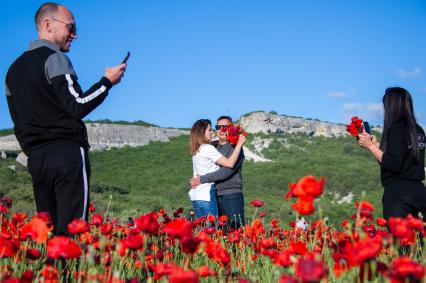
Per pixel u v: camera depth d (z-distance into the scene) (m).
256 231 3.64
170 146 107.44
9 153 87.44
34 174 3.16
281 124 133.38
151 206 29.00
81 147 3.16
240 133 5.45
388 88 3.94
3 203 4.21
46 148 3.09
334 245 2.69
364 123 3.96
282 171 81.81
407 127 3.78
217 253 2.61
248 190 71.00
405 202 3.74
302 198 2.12
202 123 5.44
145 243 3.38
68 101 3.01
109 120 118.12
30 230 2.30
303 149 121.50
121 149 103.81
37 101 3.11
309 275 1.60
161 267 2.25
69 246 2.03
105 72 3.15
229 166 5.28
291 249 2.52
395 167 3.72
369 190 70.25
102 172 89.50
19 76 3.19
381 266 1.93
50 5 3.32
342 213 21.05
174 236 2.25
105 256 2.60
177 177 83.25
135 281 2.18
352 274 2.43
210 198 5.28
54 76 3.05
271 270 3.04
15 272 2.51
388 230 3.58
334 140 128.00
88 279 2.21
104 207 21.09
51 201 3.22
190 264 3.33
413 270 1.61
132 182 82.00
